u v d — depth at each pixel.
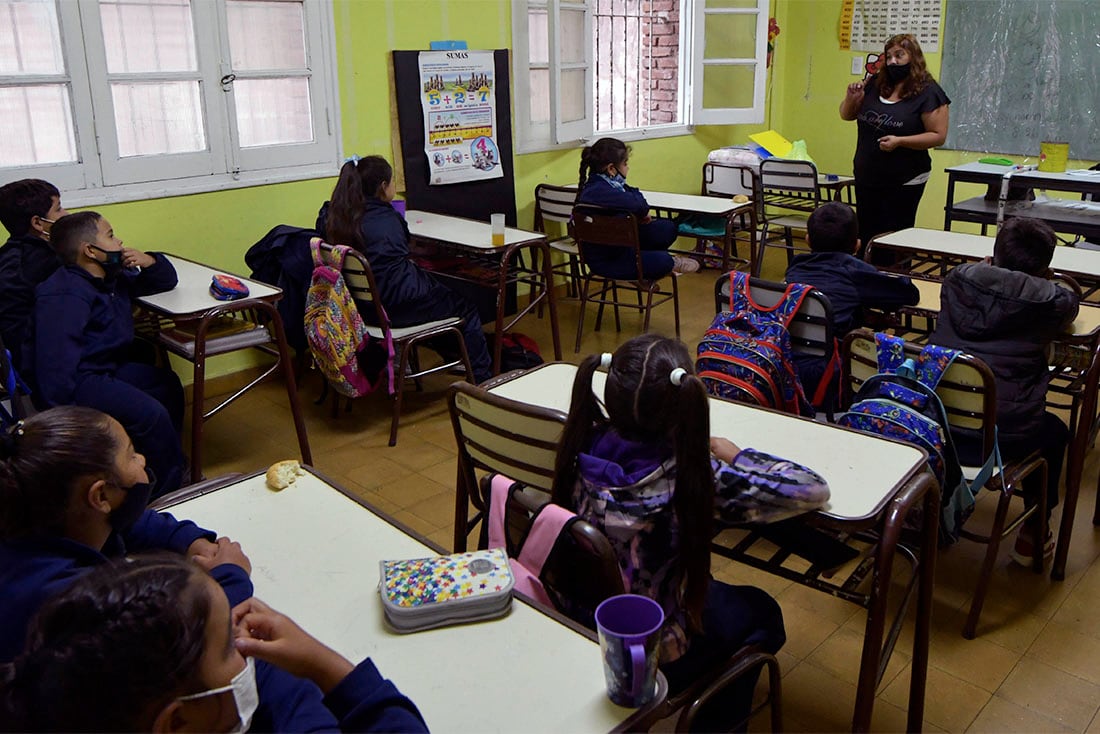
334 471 3.10
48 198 2.75
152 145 3.51
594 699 1.05
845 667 2.10
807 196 5.51
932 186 6.21
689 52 5.88
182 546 1.32
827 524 1.49
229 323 3.09
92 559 1.13
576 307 5.02
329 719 0.91
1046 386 2.28
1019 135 5.76
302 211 3.99
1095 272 3.08
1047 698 2.00
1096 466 3.08
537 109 4.96
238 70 3.68
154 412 2.56
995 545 2.16
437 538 2.66
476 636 1.17
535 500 1.43
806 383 2.57
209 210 3.68
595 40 5.61
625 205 4.04
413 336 3.27
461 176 4.54
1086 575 2.48
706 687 1.40
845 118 4.90
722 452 1.57
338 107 4.02
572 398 1.42
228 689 0.76
